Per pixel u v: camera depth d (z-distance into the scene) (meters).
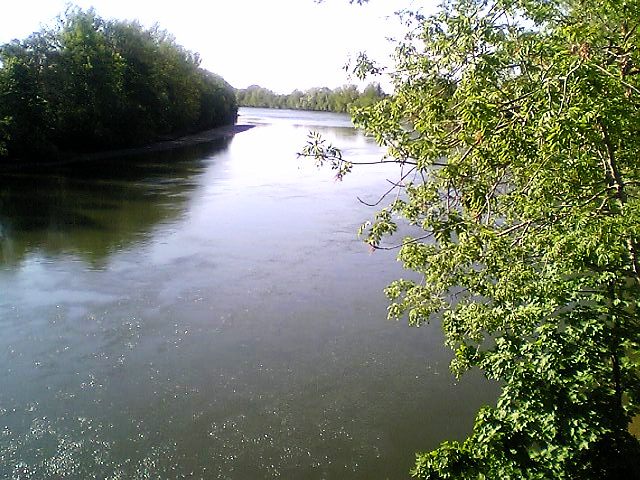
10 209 23.36
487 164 5.56
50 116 36.69
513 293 5.95
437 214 6.27
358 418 9.74
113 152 43.53
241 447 8.97
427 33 6.21
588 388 6.98
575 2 5.78
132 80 47.41
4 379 10.68
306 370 11.27
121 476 8.31
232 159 43.28
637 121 4.96
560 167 5.43
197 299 14.66
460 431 9.43
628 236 5.47
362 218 24.16
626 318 6.88
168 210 24.34
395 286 7.43
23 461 8.54
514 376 6.60
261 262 17.75
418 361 11.69
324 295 15.16
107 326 12.98
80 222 21.78
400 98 6.27
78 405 9.95
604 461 6.36
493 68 5.46
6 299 14.26
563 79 4.22
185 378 10.91
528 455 6.44
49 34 39.88
